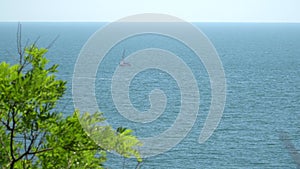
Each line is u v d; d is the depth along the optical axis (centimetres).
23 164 1905
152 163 9550
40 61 1928
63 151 1881
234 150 11169
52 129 1853
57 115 1912
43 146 1970
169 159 9975
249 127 13250
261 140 12000
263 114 14925
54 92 1922
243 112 15112
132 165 8631
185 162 10094
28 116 1831
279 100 17275
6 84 1748
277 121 14075
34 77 1859
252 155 10875
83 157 1980
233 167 10212
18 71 1853
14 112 1823
